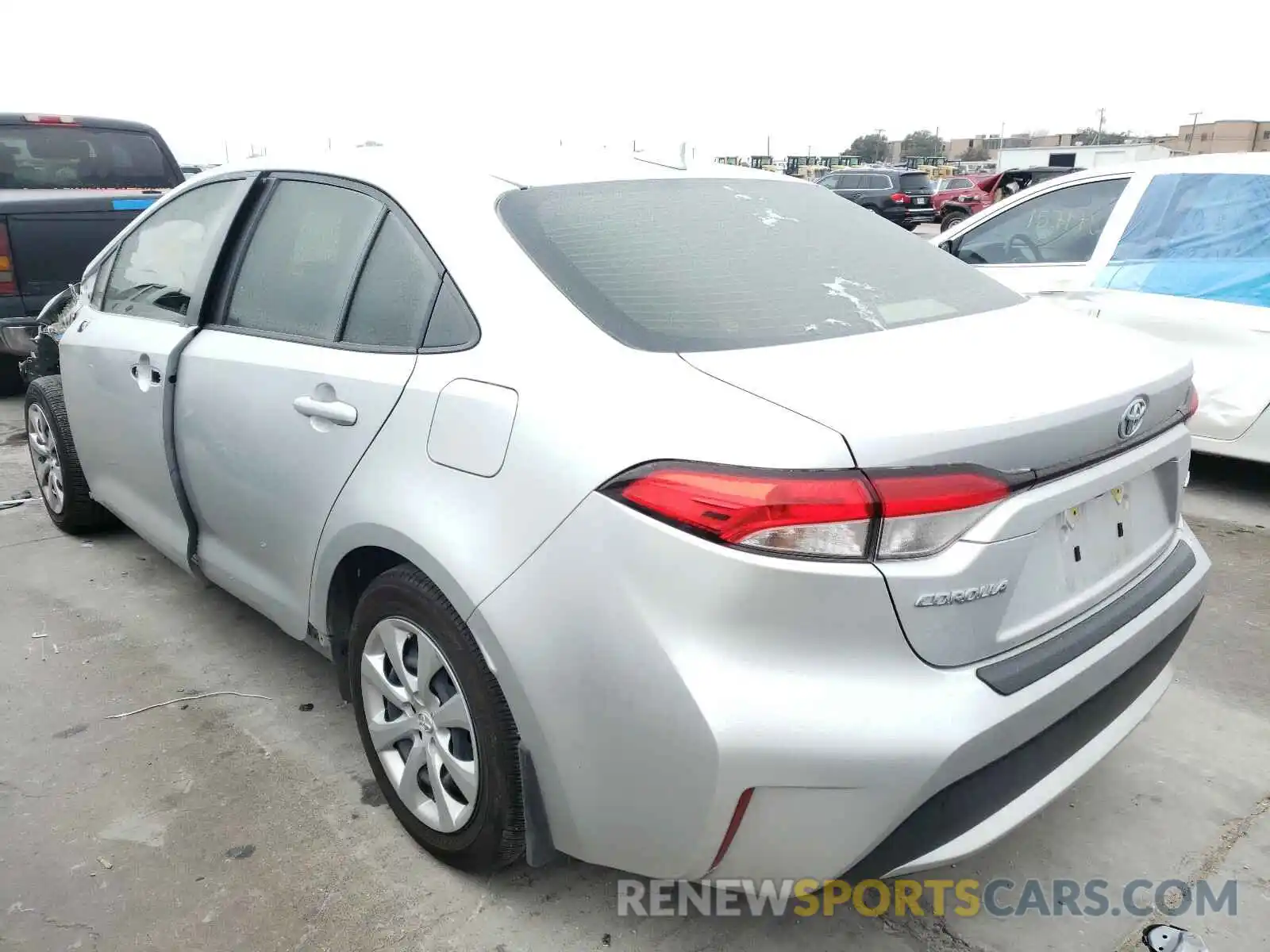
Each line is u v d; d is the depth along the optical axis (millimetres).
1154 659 2135
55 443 4145
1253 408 4543
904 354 1912
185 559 3217
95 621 3543
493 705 1962
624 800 1781
